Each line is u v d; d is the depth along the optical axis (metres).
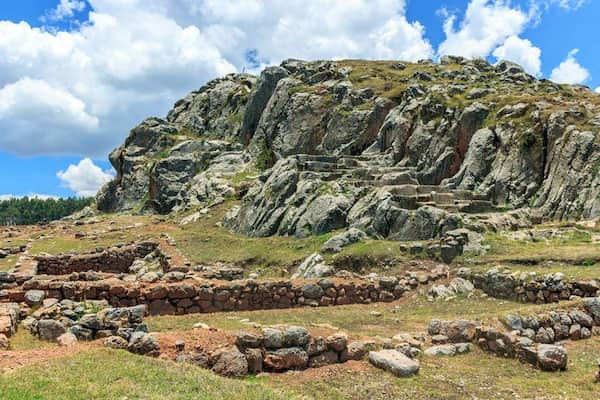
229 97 75.00
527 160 32.72
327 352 11.43
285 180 34.69
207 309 17.52
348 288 19.97
